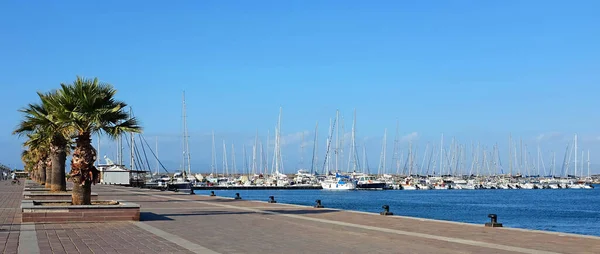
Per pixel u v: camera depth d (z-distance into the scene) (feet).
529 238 56.95
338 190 434.30
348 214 88.17
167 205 111.04
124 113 80.79
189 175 400.26
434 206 271.90
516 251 47.78
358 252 47.47
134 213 74.69
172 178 407.44
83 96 76.59
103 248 48.91
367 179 452.76
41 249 47.93
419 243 53.36
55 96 79.05
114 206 73.72
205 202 122.83
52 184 117.50
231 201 127.24
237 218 80.43
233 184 467.93
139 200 131.54
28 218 69.82
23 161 310.24
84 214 72.02
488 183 515.09
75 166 76.95
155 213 89.10
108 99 79.82
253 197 344.90
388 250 48.67
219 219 78.64
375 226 69.31
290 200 311.88
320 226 69.21
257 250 48.44
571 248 49.47
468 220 190.19
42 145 120.57
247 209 99.40
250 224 71.56
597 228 168.35
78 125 77.25
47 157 149.28
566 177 572.51
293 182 488.44
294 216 84.23
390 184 470.39
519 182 540.11
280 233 61.52
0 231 61.16
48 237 56.34
